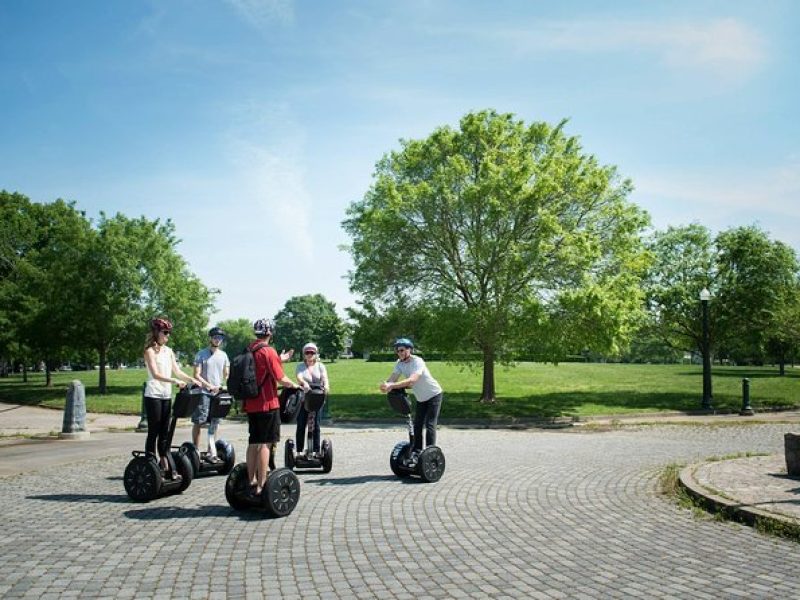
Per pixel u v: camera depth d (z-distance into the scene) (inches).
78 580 182.5
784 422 760.3
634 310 865.5
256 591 176.4
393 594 176.6
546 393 1192.8
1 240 1540.4
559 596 176.4
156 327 296.7
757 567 202.7
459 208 882.1
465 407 915.4
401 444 360.8
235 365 260.1
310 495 306.2
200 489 319.0
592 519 265.3
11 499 293.1
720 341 1095.6
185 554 208.8
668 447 521.7
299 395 319.9
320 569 196.4
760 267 1021.8
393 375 360.2
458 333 868.6
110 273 1127.6
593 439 584.1
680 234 1083.9
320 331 4357.8
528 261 829.8
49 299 1161.4
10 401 1125.7
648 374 1856.5
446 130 988.6
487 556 212.5
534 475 371.2
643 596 176.6
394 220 897.5
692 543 230.5
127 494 298.0
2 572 188.9
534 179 912.3
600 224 948.0
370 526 248.5
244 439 576.4
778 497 284.4
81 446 516.7
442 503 291.4
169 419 300.5
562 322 842.8
